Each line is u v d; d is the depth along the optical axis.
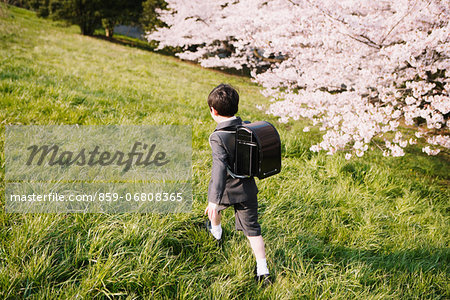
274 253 2.50
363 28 4.57
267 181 3.67
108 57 13.49
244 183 2.02
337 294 2.16
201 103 7.79
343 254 2.66
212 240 2.52
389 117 4.51
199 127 5.44
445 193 4.50
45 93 5.50
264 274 2.15
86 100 5.74
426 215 3.55
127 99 6.66
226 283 2.08
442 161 5.96
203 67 17.91
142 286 2.00
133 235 2.30
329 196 3.58
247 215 2.10
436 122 4.30
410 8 4.34
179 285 2.05
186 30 16.67
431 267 2.60
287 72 6.66
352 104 5.05
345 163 4.55
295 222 3.01
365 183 4.17
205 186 3.29
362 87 4.94
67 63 9.73
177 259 2.33
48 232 2.20
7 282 1.78
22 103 4.84
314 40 5.40
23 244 2.05
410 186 4.33
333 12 4.68
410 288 2.39
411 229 3.24
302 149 5.17
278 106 5.70
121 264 2.04
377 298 2.17
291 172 4.23
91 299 1.85
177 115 6.11
